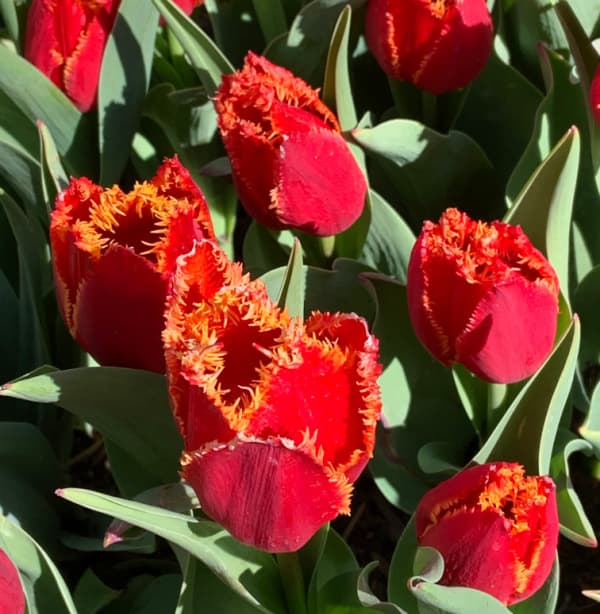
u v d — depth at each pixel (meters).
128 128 0.74
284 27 0.78
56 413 0.70
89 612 0.64
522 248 0.56
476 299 0.55
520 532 0.52
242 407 0.49
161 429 0.59
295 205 0.61
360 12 0.75
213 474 0.48
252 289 0.48
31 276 0.66
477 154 0.72
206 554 0.54
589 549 0.73
